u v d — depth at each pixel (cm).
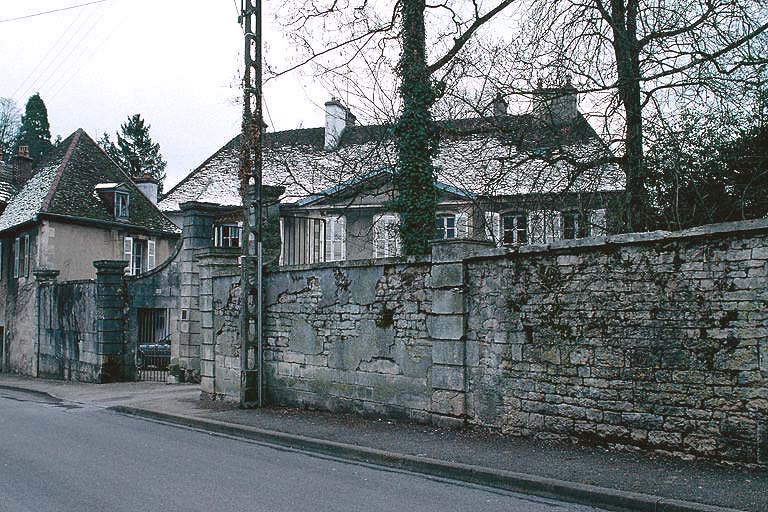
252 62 1358
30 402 1677
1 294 2989
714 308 745
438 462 799
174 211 3297
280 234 1452
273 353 1352
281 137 2889
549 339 889
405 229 1397
